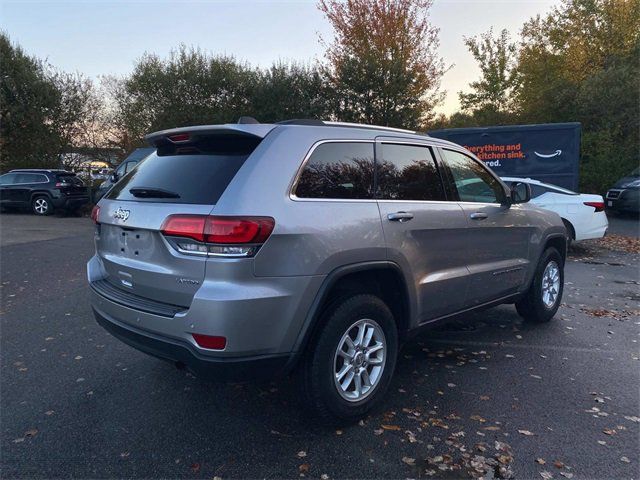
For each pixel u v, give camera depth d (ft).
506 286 15.56
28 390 12.45
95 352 15.01
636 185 50.49
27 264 28.76
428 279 12.36
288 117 67.97
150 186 10.52
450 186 13.47
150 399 11.98
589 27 74.90
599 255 33.81
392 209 11.37
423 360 14.62
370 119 64.28
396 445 10.04
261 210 9.06
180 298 9.41
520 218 15.88
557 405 11.80
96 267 12.35
